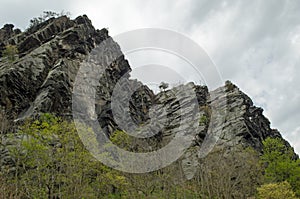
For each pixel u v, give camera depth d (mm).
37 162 26969
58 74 50625
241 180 39938
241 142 50938
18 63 52594
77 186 26891
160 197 32750
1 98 46094
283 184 36531
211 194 36188
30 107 46188
